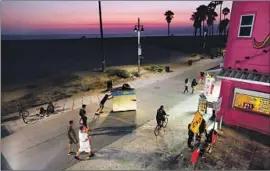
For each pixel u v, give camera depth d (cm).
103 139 1013
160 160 840
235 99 1083
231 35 1014
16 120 1248
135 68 2861
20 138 1024
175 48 6291
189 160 835
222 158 844
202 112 1274
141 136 1039
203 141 961
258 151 891
